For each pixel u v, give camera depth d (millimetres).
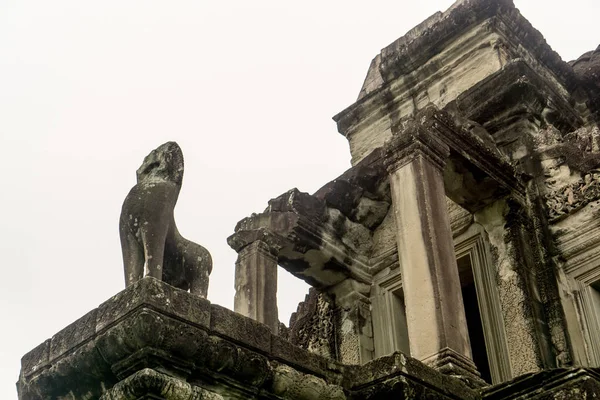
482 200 13547
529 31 18125
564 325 12266
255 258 13578
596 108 17266
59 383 7652
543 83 14953
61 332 7793
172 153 8680
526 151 14055
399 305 14961
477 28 17844
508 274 12938
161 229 8164
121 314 7047
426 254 10594
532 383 8688
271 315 13164
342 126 19797
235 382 7422
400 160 11688
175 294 7191
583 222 12844
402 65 18844
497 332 12711
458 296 10414
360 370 8422
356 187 15195
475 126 13898
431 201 11141
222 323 7422
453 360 9547
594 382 8414
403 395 8055
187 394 6949
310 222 14508
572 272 12656
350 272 15086
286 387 7758
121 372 7043
